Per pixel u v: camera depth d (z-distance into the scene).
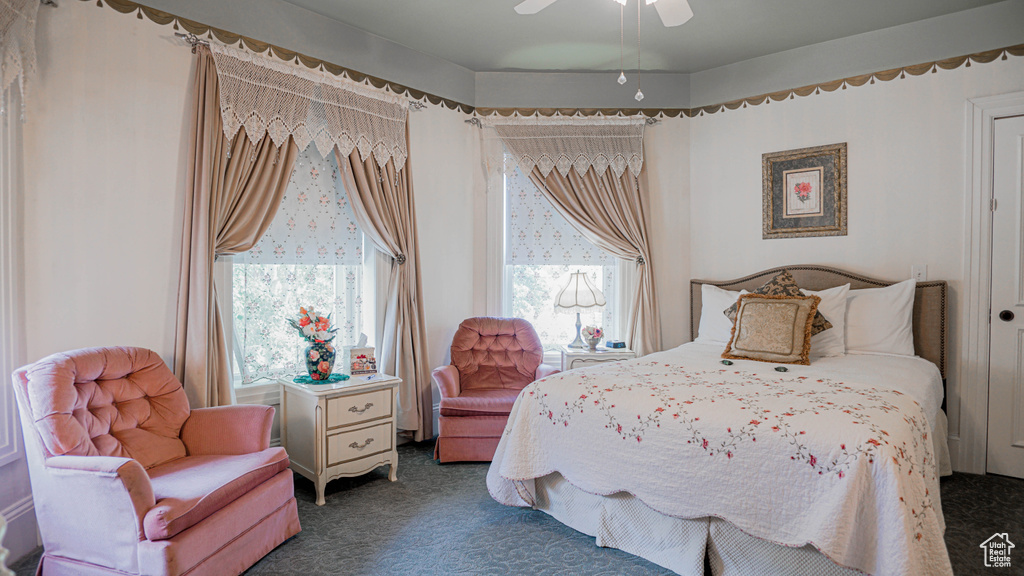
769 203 3.95
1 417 2.21
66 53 2.46
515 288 4.35
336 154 3.39
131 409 2.31
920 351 3.34
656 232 4.30
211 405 2.79
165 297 2.76
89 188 2.53
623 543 2.32
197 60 2.82
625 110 4.27
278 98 3.06
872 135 3.59
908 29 3.46
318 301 3.47
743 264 4.09
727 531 2.05
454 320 4.12
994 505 2.78
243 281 3.10
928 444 2.02
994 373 3.22
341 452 2.88
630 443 2.22
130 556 1.83
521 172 4.25
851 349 3.32
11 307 2.26
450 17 3.37
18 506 2.26
